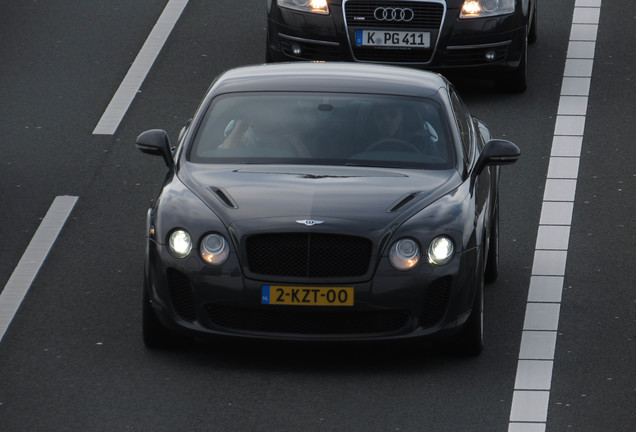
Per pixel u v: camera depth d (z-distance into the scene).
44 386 26.19
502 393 26.19
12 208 37.53
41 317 30.05
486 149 29.69
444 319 26.95
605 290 32.47
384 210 27.08
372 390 26.17
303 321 26.70
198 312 26.84
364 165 29.16
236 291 26.50
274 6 48.22
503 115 46.31
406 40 46.75
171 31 53.88
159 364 27.34
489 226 30.19
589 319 30.56
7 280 32.41
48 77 48.94
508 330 29.75
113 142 43.22
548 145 43.69
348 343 26.72
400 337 26.80
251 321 26.80
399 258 26.59
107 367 27.17
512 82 48.31
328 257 26.48
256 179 28.25
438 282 26.84
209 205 27.30
